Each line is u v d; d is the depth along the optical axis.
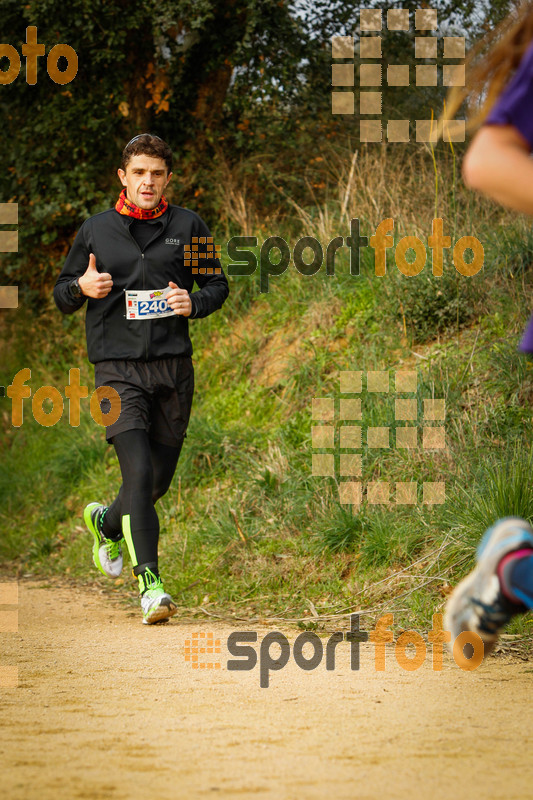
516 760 4.17
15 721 5.06
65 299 9.65
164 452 10.12
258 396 16.17
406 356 14.58
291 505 12.59
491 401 12.80
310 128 22.11
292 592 10.84
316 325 16.55
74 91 22.31
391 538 10.98
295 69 22.33
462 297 14.75
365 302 16.16
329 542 11.38
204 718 5.13
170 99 22.77
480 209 16.08
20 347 21.52
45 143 22.25
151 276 9.68
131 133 22.89
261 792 3.69
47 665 7.00
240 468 14.25
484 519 10.06
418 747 4.42
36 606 10.95
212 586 11.39
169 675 6.58
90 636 8.59
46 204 22.09
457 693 5.91
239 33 21.98
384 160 17.98
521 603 4.09
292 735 4.69
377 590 10.30
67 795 3.67
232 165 22.73
